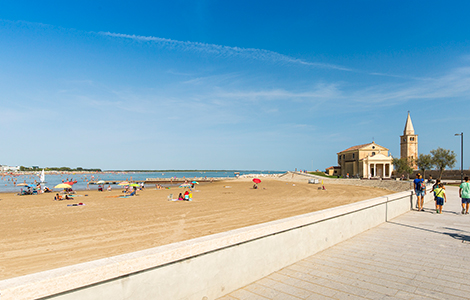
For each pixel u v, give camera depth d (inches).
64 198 1252.5
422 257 224.7
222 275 152.7
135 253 120.6
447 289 165.0
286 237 202.7
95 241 482.6
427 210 509.7
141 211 825.5
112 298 108.5
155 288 121.4
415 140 3208.7
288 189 1830.7
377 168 2950.3
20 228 588.7
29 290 88.2
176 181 3740.2
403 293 159.3
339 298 152.5
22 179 4655.5
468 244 264.4
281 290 162.2
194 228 585.6
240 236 162.1
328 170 3703.3
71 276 96.9
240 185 2358.5
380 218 368.5
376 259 219.1
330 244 253.9
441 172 2314.2
